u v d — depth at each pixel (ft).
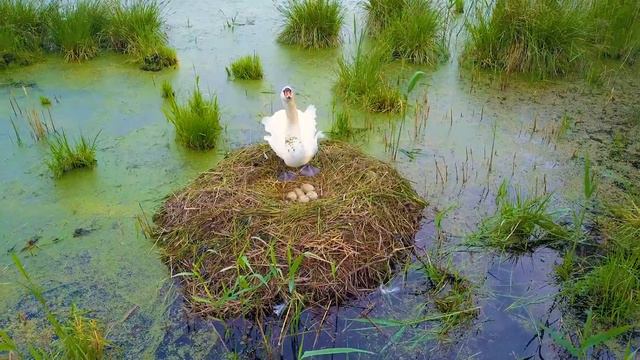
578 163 13.85
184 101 16.99
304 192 11.86
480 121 15.79
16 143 14.99
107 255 11.20
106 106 16.85
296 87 17.79
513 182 13.19
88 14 20.31
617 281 9.90
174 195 12.23
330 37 20.47
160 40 20.24
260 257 10.13
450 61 19.30
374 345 9.34
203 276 10.28
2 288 10.50
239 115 16.26
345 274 10.13
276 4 24.58
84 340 9.18
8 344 8.07
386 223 11.08
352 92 16.67
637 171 13.48
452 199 12.62
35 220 12.19
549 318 9.78
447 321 9.65
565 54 18.04
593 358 9.06
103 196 12.92
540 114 16.08
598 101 16.71
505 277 10.62
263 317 9.68
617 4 19.33
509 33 18.22
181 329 9.64
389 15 20.71
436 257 11.02
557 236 11.39
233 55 19.99
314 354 8.34
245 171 12.28
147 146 14.83
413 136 15.12
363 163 12.49
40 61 19.62
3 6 20.10
